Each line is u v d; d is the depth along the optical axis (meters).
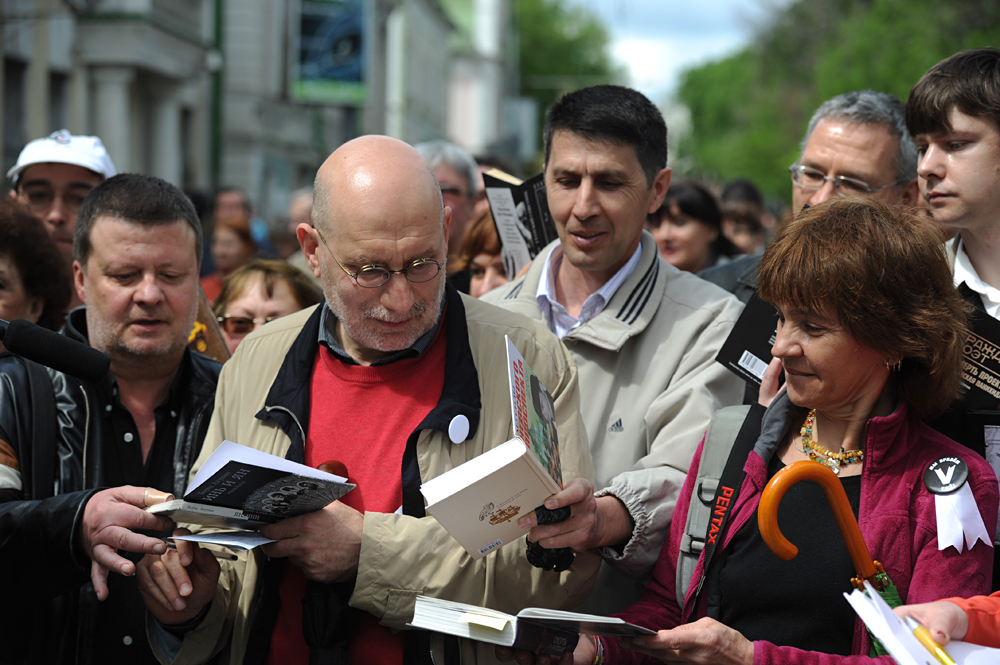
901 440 2.11
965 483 2.03
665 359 2.77
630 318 2.81
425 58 48.88
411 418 2.33
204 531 2.21
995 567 2.27
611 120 2.78
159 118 19.92
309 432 2.35
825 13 27.17
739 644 1.99
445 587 2.20
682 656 2.00
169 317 2.68
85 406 2.62
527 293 3.05
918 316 2.03
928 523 2.03
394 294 2.20
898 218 2.09
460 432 2.25
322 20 22.02
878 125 3.18
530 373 2.14
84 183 3.96
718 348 2.76
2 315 2.94
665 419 2.68
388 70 41.91
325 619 2.21
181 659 2.31
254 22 24.59
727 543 2.21
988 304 2.57
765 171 29.75
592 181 2.80
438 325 2.41
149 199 2.68
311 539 2.15
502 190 3.62
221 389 2.51
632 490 2.40
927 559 2.02
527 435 1.97
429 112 50.47
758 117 30.73
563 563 2.19
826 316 2.05
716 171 53.47
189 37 19.28
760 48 30.69
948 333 2.06
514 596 2.30
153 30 17.64
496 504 1.98
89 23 17.09
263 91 25.27
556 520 2.12
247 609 2.36
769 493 1.95
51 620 2.49
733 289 3.71
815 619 2.09
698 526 2.26
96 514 2.19
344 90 22.20
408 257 2.19
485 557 2.27
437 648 2.25
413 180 2.23
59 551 2.21
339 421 2.35
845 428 2.16
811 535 2.12
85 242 2.69
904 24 17.78
